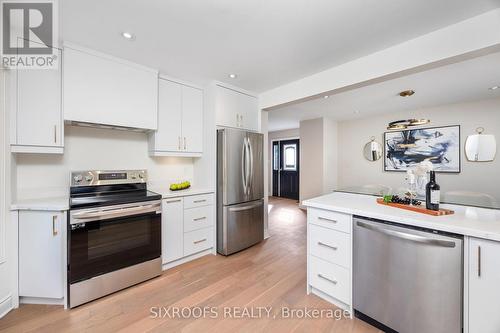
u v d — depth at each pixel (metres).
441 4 1.41
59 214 1.74
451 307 1.23
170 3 1.42
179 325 1.57
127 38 1.85
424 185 1.71
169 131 2.66
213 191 2.84
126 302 1.83
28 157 2.01
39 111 1.82
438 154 3.99
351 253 1.67
